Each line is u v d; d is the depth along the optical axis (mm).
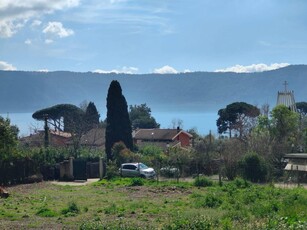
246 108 92250
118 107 66250
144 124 120188
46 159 54250
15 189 41812
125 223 18844
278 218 18312
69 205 28000
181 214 22656
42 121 100812
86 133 86562
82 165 52969
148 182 43250
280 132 55938
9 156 47656
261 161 42875
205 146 52344
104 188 41094
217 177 46281
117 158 54719
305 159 44750
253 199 27781
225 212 22984
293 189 31328
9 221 23828
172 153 52219
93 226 17578
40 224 22672
